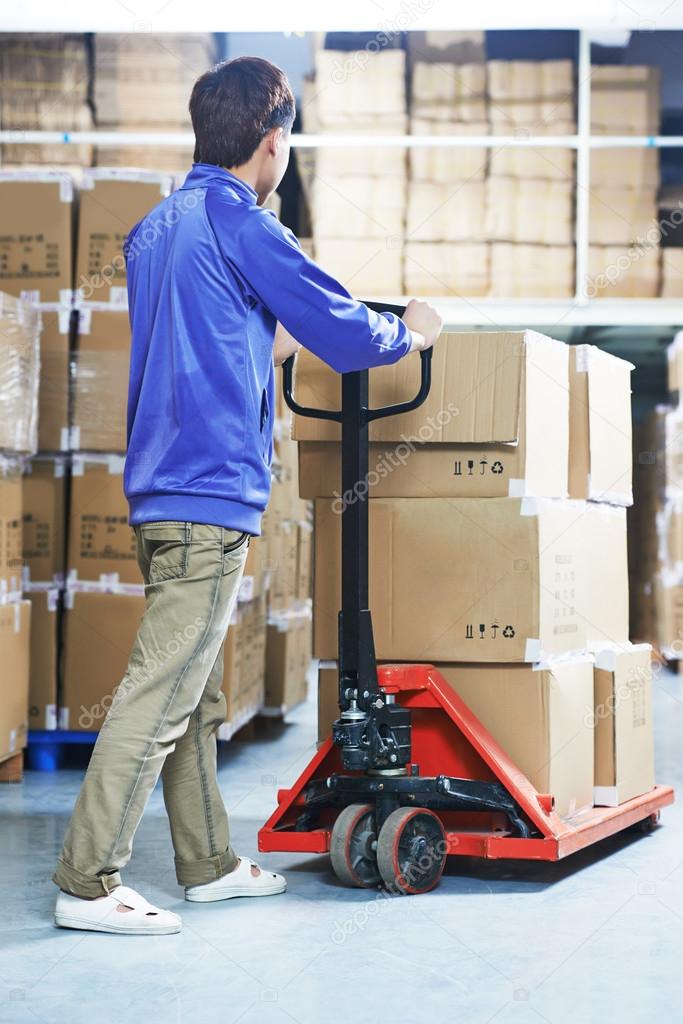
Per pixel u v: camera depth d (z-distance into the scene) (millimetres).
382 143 6824
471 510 2896
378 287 6883
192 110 2559
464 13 6398
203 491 2389
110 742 2367
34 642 4512
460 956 2207
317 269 2414
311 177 7020
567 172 6914
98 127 6695
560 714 2943
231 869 2635
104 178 4512
